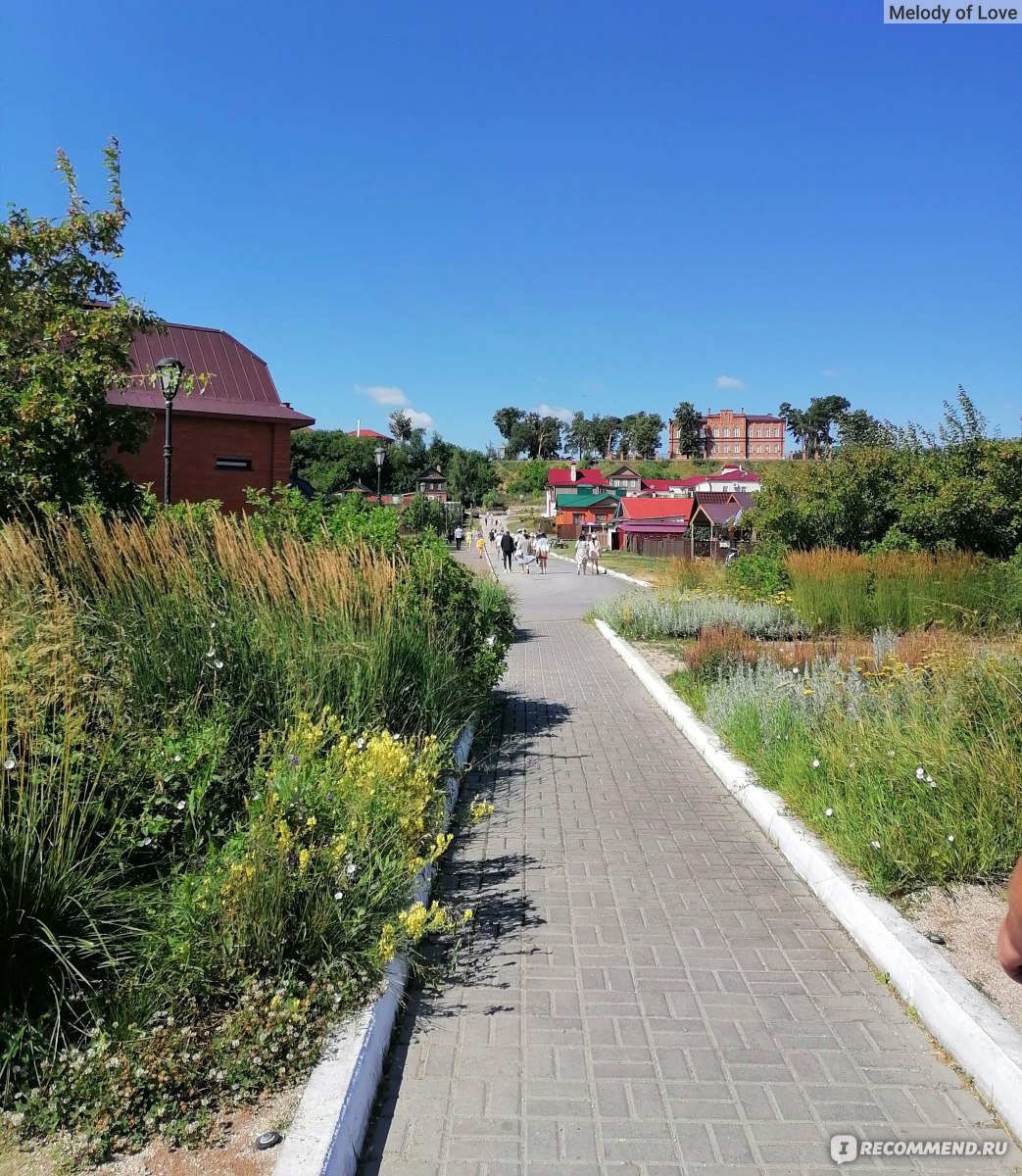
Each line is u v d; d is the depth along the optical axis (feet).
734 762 22.66
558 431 597.93
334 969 11.35
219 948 11.12
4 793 11.20
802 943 13.83
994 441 58.49
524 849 17.85
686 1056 10.78
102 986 10.67
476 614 30.63
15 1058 9.55
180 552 20.06
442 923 12.89
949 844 14.99
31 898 10.50
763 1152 9.11
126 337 28.86
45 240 28.53
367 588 22.47
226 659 17.75
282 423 79.92
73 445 25.62
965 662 21.30
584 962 13.14
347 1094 9.27
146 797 13.47
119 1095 9.07
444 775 20.65
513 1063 10.63
